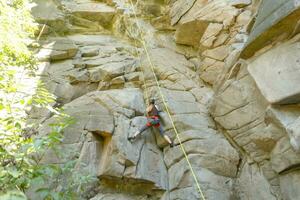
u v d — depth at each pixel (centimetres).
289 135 497
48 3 1000
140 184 595
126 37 1012
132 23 999
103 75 816
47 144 408
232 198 572
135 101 724
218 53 779
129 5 1066
